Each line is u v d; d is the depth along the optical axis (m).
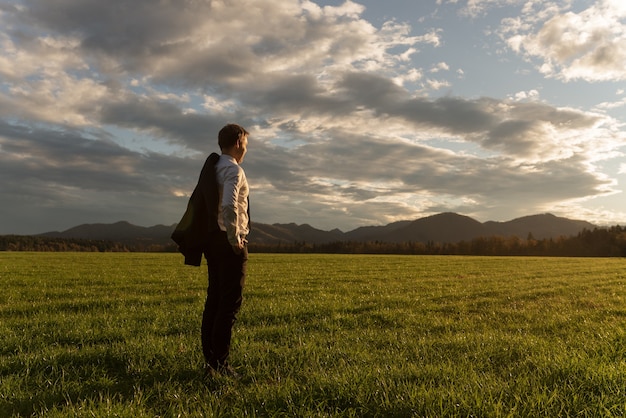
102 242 138.62
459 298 14.28
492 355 5.92
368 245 137.88
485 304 12.91
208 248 4.99
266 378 4.96
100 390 4.56
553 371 4.71
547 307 12.12
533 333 8.22
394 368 4.92
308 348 6.26
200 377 4.95
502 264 40.31
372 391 4.15
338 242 142.00
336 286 18.11
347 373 4.65
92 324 8.61
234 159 5.12
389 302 12.98
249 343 6.74
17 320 9.12
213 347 4.98
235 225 4.69
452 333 8.21
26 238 128.00
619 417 3.47
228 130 5.20
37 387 4.62
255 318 9.72
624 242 122.88
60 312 10.63
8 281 18.92
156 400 4.29
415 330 8.59
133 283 18.61
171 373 5.11
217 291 5.19
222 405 4.04
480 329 8.73
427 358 5.72
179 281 19.50
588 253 126.06
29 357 5.62
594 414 3.58
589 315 10.42
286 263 38.66
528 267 35.38
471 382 4.35
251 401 4.05
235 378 4.85
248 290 15.79
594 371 4.53
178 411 3.79
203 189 4.94
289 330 8.19
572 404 3.77
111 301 12.47
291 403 3.91
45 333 7.72
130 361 5.53
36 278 20.50
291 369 5.16
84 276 21.83
